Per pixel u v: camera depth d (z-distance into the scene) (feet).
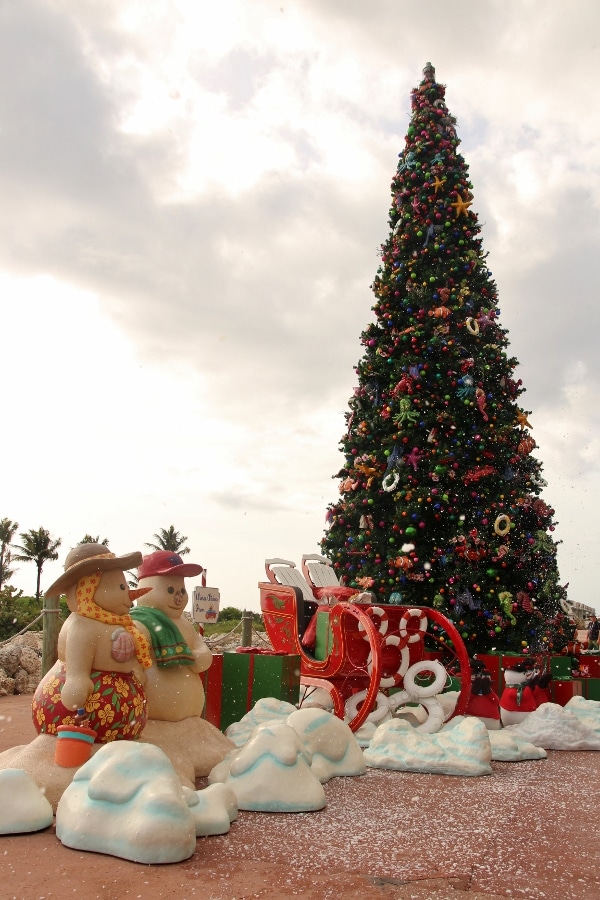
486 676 26.78
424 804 16.96
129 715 16.63
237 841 13.76
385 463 38.99
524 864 12.84
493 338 40.93
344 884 11.63
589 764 22.77
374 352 41.78
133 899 10.75
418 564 36.76
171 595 20.12
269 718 22.94
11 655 38.22
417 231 41.96
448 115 43.83
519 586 36.83
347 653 25.38
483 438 38.04
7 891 10.92
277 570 29.66
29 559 160.56
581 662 35.94
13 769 14.37
